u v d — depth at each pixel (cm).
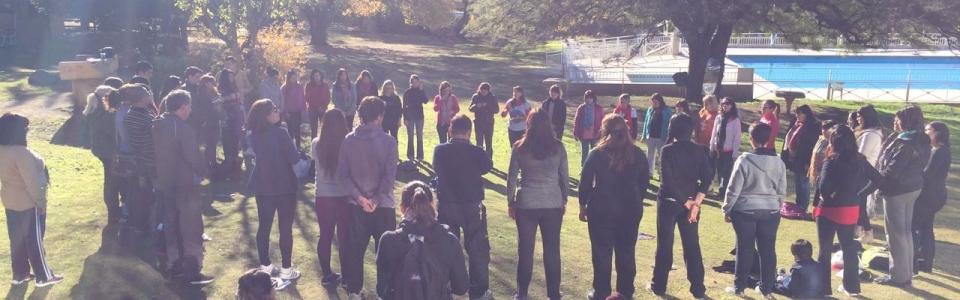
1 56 3044
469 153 676
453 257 520
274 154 713
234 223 940
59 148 1391
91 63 1652
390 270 515
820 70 3859
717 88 2644
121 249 820
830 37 2531
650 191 1338
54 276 722
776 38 4494
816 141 1134
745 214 715
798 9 2392
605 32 2556
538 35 2588
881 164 777
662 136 1383
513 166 680
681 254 913
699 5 2277
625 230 691
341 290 719
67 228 889
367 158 654
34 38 3428
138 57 2527
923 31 2312
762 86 3206
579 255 886
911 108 763
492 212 1091
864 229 988
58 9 3294
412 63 3769
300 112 1353
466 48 4969
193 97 1123
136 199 855
